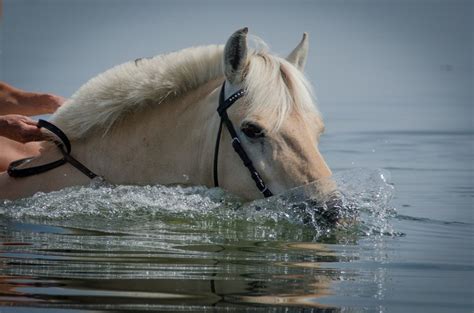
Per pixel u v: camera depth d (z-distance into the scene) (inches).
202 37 1631.4
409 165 681.0
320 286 320.5
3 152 478.9
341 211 387.2
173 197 416.2
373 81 1302.9
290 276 331.0
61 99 537.0
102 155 430.0
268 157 387.9
